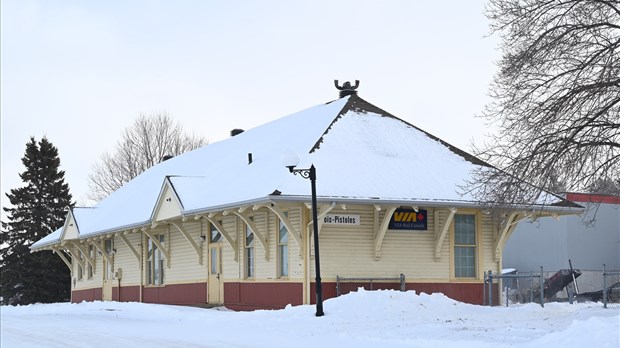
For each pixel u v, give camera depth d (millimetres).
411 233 24922
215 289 28609
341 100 28578
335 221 23656
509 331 16859
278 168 23703
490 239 26250
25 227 53938
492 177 20422
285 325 18594
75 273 44656
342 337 16109
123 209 36844
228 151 32719
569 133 19359
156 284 33969
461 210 25531
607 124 19500
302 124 28578
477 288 25812
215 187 26953
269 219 25250
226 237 26969
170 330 18641
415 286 24734
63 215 55438
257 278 25797
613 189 21266
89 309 29688
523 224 38438
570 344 13102
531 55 19953
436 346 14422
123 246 37625
